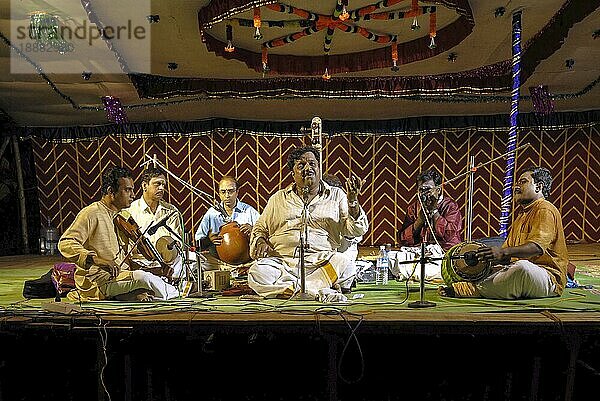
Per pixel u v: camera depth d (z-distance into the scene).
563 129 9.03
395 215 9.41
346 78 7.41
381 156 9.35
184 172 9.37
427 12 5.09
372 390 3.87
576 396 3.69
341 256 4.41
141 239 4.48
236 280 4.73
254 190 9.41
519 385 3.79
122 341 3.85
